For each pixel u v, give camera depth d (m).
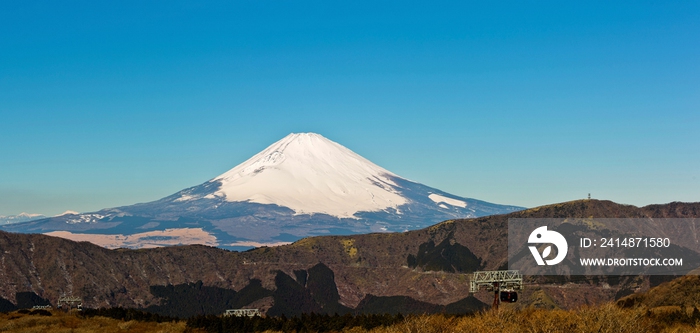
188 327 87.50
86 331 77.38
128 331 80.38
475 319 56.97
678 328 56.31
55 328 79.06
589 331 51.03
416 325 54.38
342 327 88.00
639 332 51.44
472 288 68.50
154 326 85.94
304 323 89.38
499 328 53.44
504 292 67.75
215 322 89.00
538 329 52.34
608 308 53.12
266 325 89.94
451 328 54.62
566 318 53.91
